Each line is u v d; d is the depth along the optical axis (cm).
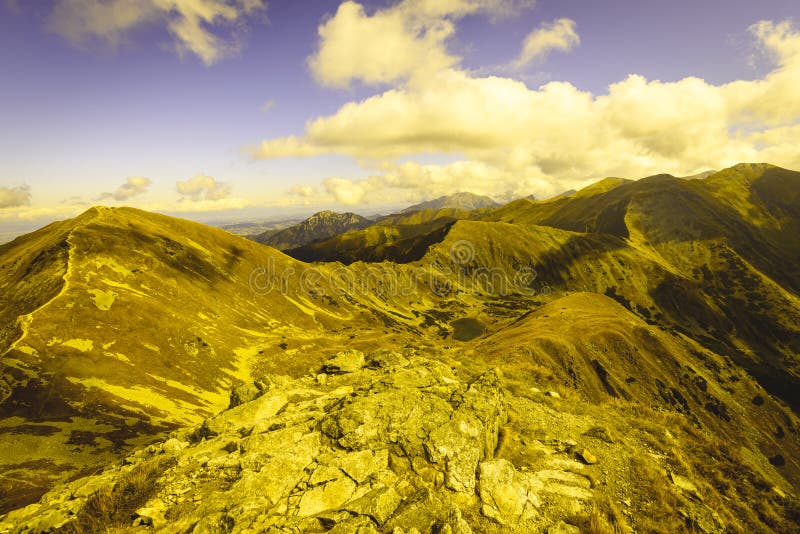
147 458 1195
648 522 965
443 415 1176
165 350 7906
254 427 1230
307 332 13400
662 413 1702
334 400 1445
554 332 8862
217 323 10844
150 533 789
